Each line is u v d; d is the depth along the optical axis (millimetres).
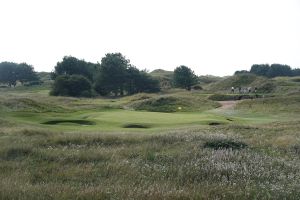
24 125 32906
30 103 51750
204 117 44969
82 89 115438
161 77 174875
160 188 8758
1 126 31750
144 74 139875
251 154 13602
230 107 67000
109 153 13922
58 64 147375
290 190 8953
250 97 85625
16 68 183125
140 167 11430
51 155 13477
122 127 34344
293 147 16609
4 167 11836
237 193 8602
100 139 17984
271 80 122312
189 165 11586
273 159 13000
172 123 37531
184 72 146125
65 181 10094
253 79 128125
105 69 134500
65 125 35844
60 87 112625
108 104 70000
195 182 9695
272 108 60969
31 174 10836
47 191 8617
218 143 16109
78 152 14023
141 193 8281
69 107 58625
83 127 32688
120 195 8172
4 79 180750
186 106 70938
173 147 15820
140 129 30641
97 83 134250
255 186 9281
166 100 74062
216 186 9148
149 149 15125
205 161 12281
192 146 15688
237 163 11773
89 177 10469
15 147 14508
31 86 167875
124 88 137750
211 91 125688
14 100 51281
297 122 32719
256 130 25828
